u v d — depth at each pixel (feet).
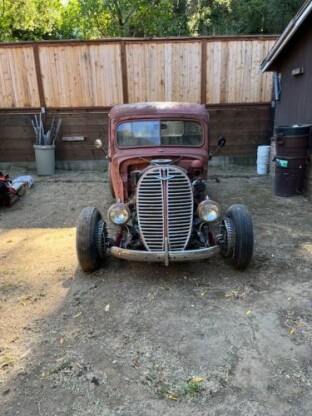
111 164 13.78
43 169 26.04
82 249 10.77
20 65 26.18
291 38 20.40
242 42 25.73
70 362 7.64
